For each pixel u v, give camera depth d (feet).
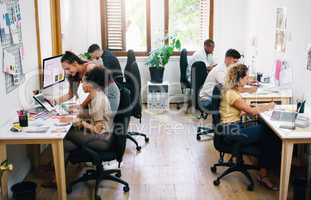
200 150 14.43
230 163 12.21
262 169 11.68
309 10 12.38
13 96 10.88
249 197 10.93
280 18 14.99
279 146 11.25
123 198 10.87
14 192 9.76
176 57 20.72
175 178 12.11
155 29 20.58
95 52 16.14
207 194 11.10
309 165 10.89
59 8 15.96
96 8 20.01
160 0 20.30
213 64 19.44
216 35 20.57
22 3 11.56
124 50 20.67
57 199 10.80
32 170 12.64
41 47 13.89
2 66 10.07
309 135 9.53
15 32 10.90
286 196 9.97
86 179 11.28
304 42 12.78
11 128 9.93
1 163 9.46
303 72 12.87
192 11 20.65
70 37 18.80
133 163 13.21
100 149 10.68
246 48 19.97
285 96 13.41
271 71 16.08
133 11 20.38
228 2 20.16
